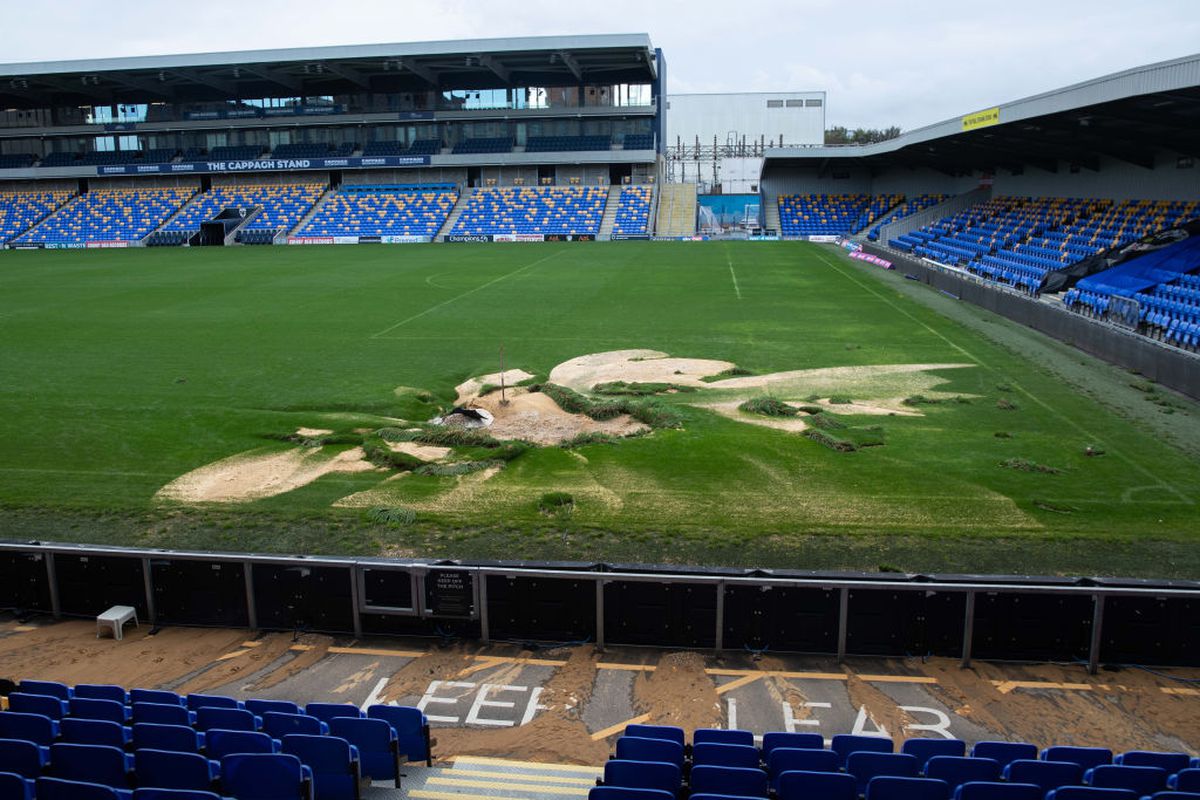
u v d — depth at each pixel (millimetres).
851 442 19172
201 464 18250
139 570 11953
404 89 86312
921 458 18312
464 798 8266
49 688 9398
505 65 81688
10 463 18281
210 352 29219
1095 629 10719
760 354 28922
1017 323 34844
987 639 10977
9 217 85875
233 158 88875
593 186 84438
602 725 9656
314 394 23641
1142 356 25578
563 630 11492
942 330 33250
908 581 11211
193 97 88875
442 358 28250
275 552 14094
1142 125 38562
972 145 54250
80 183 90812
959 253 53250
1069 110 33438
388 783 8438
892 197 84312
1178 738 9500
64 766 7578
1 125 90500
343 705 8852
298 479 17391
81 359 28141
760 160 101625
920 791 6996
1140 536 14398
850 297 42250
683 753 8180
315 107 86125
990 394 23484
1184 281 34031
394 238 78562
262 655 11242
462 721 9719
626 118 84562
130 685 10469
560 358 28328
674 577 11094
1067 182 57125
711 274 51250
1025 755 8195
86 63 76250
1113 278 37750
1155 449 18688
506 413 22000
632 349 29703
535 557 13867
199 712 8477
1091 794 6773
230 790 7340
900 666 10953
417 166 84938
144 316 36750
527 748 9156
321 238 79000
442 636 11672
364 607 11633
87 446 19375
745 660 11102
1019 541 14242
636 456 18641
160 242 79438
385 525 15117
